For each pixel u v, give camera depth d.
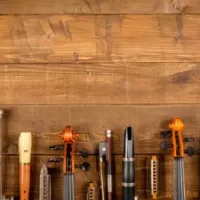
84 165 1.21
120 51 1.27
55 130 1.26
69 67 1.27
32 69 1.27
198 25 1.27
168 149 1.25
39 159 1.25
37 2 1.27
